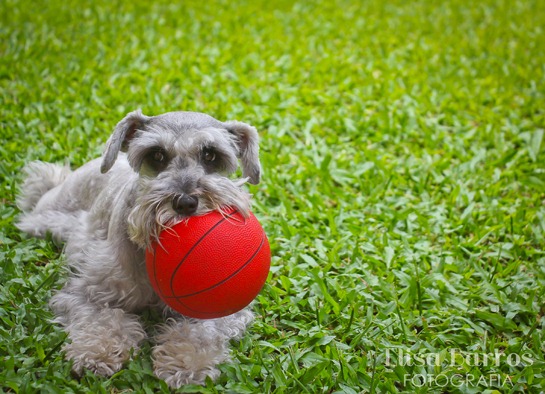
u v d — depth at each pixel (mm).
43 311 1237
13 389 1117
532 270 1430
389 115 2033
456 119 2039
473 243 1502
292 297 1329
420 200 1646
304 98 2107
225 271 1102
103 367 1146
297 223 1532
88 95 1971
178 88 2115
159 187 1131
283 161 1737
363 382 1178
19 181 1575
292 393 1140
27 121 1789
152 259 1128
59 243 1419
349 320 1281
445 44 2789
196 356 1152
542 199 1667
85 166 1437
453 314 1324
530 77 2408
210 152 1207
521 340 1275
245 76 2254
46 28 2500
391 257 1441
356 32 2859
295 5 3217
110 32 2535
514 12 3379
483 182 1709
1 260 1337
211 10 2982
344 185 1676
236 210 1144
